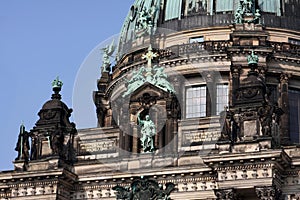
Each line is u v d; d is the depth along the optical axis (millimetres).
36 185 172875
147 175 170875
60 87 185125
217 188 162750
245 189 160125
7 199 176125
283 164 162000
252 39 199375
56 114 180125
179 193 168625
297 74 199625
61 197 172750
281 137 189250
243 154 159750
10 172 173500
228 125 166625
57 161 173625
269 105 167125
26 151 177250
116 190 166375
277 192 159625
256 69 183125
